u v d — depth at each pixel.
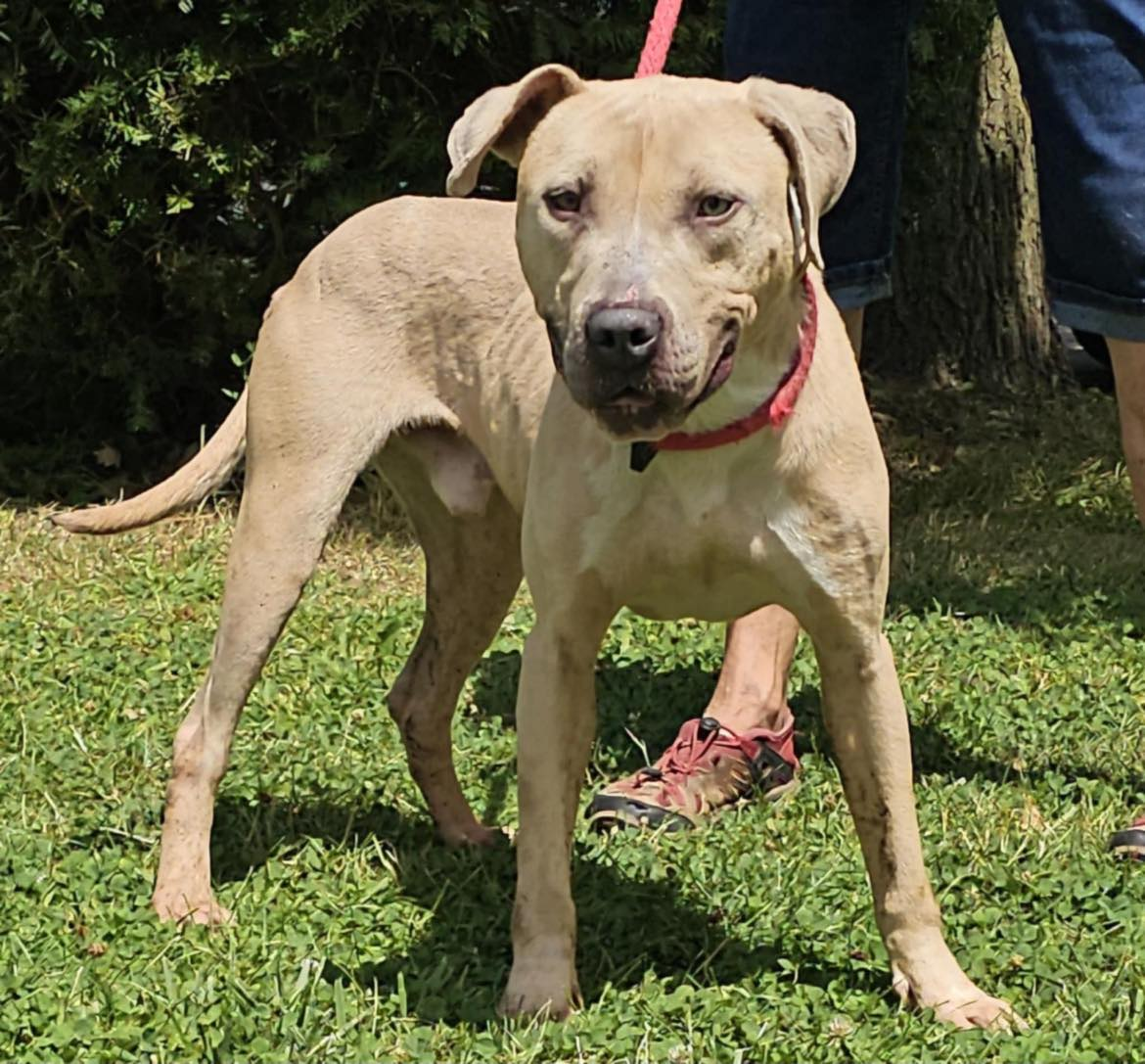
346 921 1.76
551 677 1.61
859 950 1.70
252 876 1.86
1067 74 1.93
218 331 3.35
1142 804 2.03
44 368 3.43
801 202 1.52
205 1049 1.53
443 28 3.05
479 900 1.83
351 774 2.09
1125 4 1.90
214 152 3.11
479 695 2.37
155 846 1.92
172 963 1.67
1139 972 1.65
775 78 2.06
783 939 1.73
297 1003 1.59
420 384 1.87
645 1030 1.56
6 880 1.82
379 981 1.66
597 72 3.23
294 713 2.25
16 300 3.26
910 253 4.14
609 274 1.46
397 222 1.89
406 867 1.88
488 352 1.82
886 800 1.61
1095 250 1.95
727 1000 1.60
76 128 3.07
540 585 1.62
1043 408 4.02
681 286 1.47
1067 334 4.57
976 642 2.52
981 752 2.17
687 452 1.55
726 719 2.09
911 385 4.14
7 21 3.07
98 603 2.69
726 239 1.49
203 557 2.92
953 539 3.13
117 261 3.29
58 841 1.93
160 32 3.08
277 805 2.02
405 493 2.00
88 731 2.20
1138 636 2.60
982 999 1.59
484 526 1.96
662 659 2.49
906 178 3.74
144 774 2.09
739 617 1.68
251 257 3.31
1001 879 1.82
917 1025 1.56
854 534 1.58
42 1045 1.53
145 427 3.33
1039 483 3.50
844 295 2.11
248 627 1.84
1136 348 1.97
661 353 1.44
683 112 1.52
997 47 4.10
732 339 1.51
